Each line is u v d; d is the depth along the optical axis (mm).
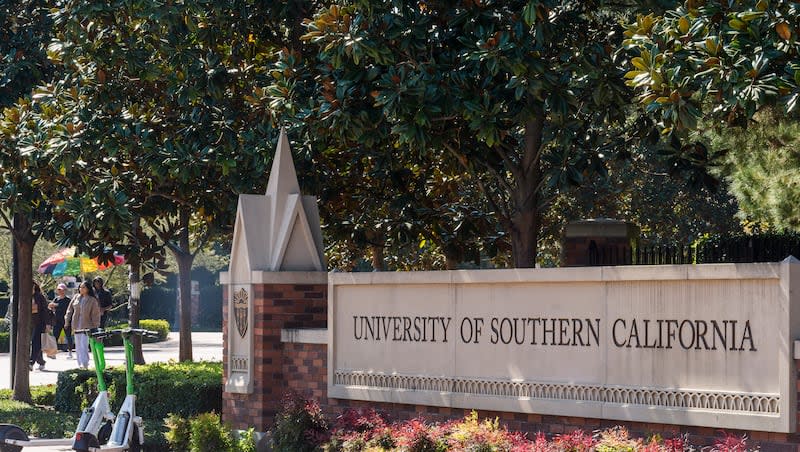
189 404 16109
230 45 17203
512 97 13008
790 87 9625
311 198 14188
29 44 18938
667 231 28016
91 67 16391
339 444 11594
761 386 9148
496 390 11195
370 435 11438
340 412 12852
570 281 10555
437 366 11797
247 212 13898
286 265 13859
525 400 10852
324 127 14008
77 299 30094
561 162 14750
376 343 12461
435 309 11859
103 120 16172
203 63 15930
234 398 14000
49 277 44188
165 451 14242
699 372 9578
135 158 16703
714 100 10758
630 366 10078
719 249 11672
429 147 14414
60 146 15672
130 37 15641
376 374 12414
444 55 13211
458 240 17750
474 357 11438
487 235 18312
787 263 8992
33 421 16828
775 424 8992
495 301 11273
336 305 12906
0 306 48406
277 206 13969
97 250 18094
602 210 26031
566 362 10625
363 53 12734
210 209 16922
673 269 9750
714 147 14375
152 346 41469
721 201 27875
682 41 10227
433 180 19125
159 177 15750
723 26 10164
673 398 9727
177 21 15117
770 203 13555
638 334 10039
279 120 15023
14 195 17344
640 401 9977
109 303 28484
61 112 16453
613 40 14531
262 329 13586
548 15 13023
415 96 12758
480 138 12844
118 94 16500
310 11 16641
